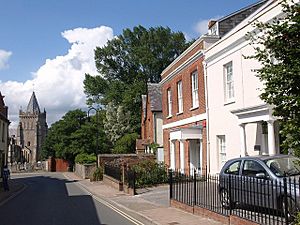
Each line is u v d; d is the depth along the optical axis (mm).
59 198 21969
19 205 18938
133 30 65312
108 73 65438
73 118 71188
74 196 23047
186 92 26422
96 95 65875
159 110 42531
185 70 26609
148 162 25719
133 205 17031
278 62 6703
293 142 6375
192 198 14039
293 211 8664
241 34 18578
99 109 65375
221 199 12109
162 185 23891
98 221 13062
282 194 9117
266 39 6816
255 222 9398
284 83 6316
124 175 24094
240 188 10750
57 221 13297
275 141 15648
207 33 26281
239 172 11914
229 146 20062
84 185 32562
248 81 18125
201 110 23766
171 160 29922
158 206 16047
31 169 78062
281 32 6352
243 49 18562
